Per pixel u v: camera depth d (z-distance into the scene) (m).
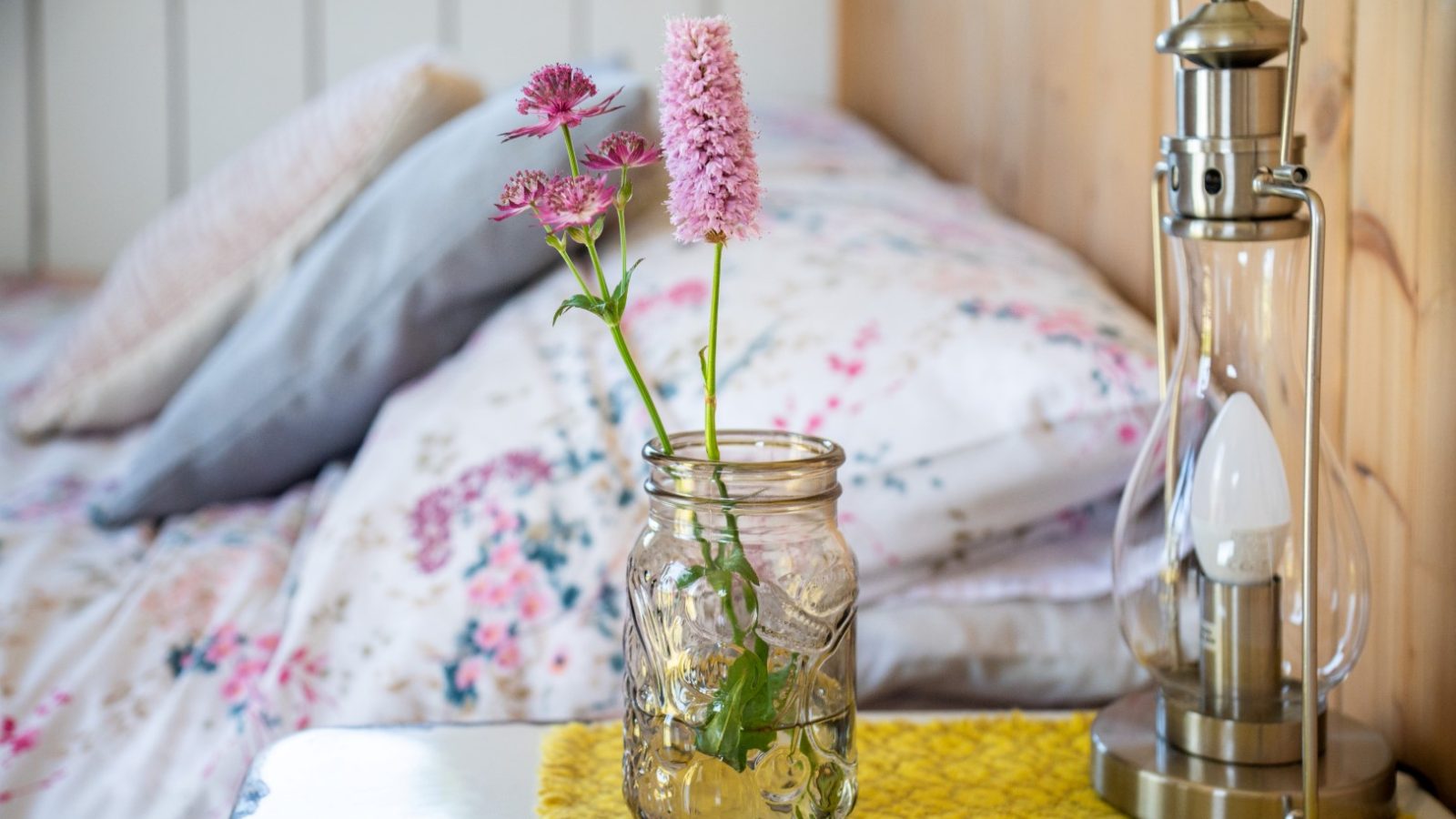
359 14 2.49
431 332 1.08
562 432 0.88
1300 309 0.69
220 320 1.29
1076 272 1.03
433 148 1.14
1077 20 1.19
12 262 2.53
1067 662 0.81
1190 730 0.57
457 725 0.66
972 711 0.73
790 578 0.50
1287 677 0.56
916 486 0.80
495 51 2.51
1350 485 0.67
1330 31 0.66
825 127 1.78
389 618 0.82
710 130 0.46
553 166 1.03
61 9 2.47
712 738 0.50
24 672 0.85
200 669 0.84
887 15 2.11
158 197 2.52
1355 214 0.65
